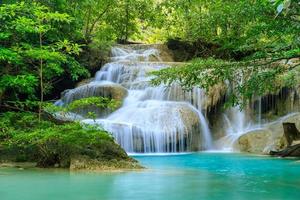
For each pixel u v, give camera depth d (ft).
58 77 64.80
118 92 60.23
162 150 50.11
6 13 37.60
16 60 38.52
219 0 41.42
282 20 27.43
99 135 31.78
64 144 30.58
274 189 21.86
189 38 81.25
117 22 92.07
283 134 48.96
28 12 40.01
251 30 30.17
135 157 43.32
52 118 43.34
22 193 20.43
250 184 23.53
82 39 70.90
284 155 43.16
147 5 91.09
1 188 21.89
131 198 19.24
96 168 29.48
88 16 82.23
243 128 59.52
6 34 38.81
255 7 28.25
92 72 71.82
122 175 26.84
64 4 51.80
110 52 79.41
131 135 48.88
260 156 43.96
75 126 32.14
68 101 62.13
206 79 28.94
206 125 56.95
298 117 55.06
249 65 29.35
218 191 21.17
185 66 28.66
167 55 82.48
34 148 32.63
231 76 29.40
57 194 20.15
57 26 49.19
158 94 60.23
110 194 20.20
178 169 31.32
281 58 29.99
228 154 47.14
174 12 93.71
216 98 58.75
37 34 44.93
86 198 19.25
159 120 52.01
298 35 27.96
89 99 33.99
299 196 19.83
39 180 24.40
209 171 30.01
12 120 37.11
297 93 59.16
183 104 56.29
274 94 60.03
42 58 36.86
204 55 76.59
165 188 21.98
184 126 52.16
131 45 85.05
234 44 35.76
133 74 66.64
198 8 80.18
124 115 54.13
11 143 32.83
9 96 45.75
